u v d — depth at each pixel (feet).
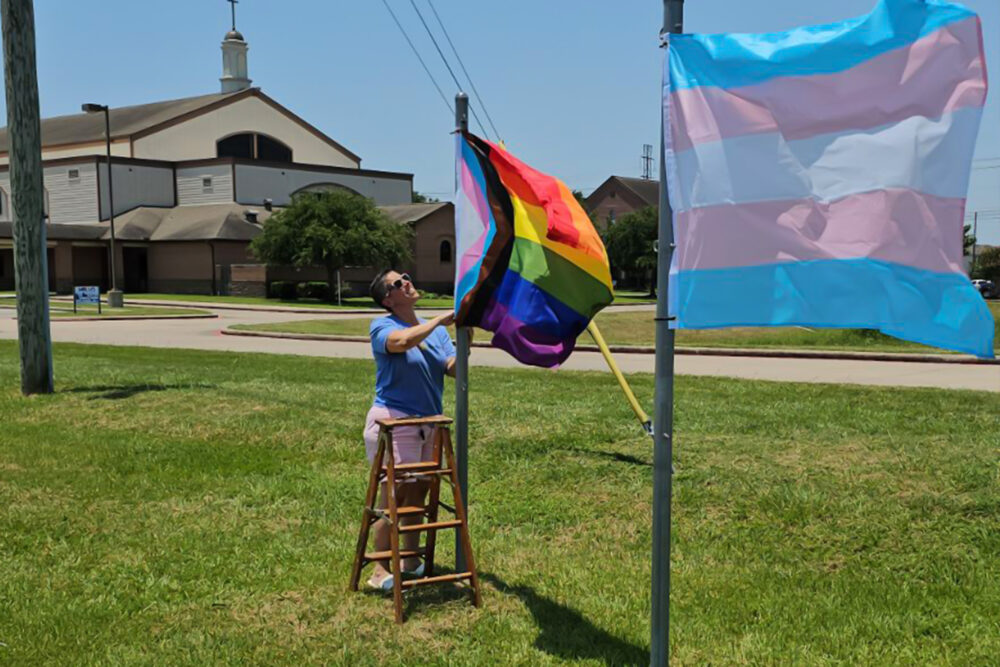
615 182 296.30
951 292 9.33
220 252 181.98
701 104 10.14
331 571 17.22
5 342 69.41
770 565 17.17
